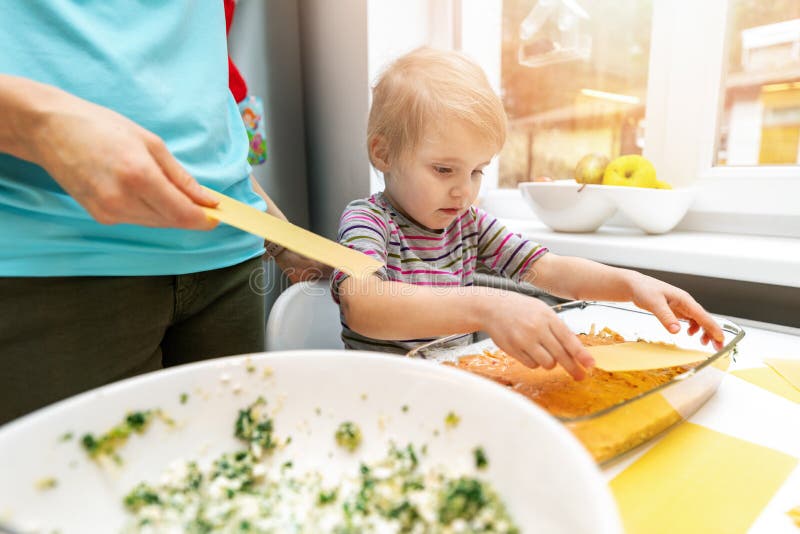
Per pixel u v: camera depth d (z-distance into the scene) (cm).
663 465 38
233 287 65
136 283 52
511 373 48
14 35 43
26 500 23
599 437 36
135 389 28
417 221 83
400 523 25
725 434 42
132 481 27
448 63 73
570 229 100
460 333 51
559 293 77
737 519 31
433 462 29
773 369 55
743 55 88
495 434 27
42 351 47
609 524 18
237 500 27
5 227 42
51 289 46
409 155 72
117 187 31
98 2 49
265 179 112
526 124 122
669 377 47
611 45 104
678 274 89
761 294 80
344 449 31
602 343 56
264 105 110
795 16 82
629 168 91
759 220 90
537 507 23
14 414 47
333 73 110
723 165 95
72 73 45
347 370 32
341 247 37
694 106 94
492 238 90
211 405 30
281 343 77
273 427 31
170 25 54
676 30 94
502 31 122
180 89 55
